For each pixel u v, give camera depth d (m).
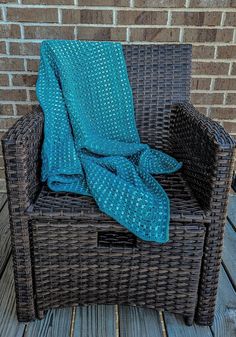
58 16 1.49
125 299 1.06
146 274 1.02
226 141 0.87
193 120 1.08
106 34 1.53
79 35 1.53
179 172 1.19
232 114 1.69
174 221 0.94
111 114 1.26
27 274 0.99
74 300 1.06
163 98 1.33
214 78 1.62
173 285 1.02
